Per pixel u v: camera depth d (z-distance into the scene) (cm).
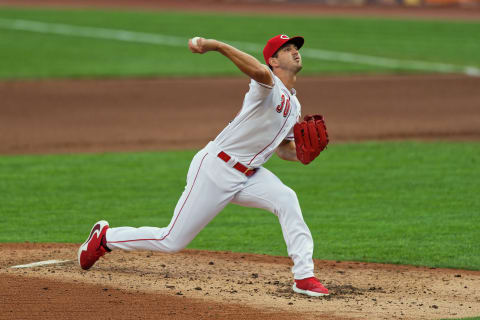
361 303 2030
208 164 2041
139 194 3569
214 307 1945
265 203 2092
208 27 11150
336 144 4819
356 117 5797
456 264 2539
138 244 2131
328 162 4284
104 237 2166
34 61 8319
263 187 2086
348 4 14662
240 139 2022
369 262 2564
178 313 1886
